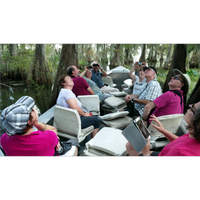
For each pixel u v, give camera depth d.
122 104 3.20
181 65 4.63
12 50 9.52
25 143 1.19
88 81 3.60
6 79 9.20
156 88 2.60
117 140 1.68
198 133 0.96
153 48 15.39
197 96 3.88
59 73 4.88
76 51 4.92
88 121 2.27
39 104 6.80
